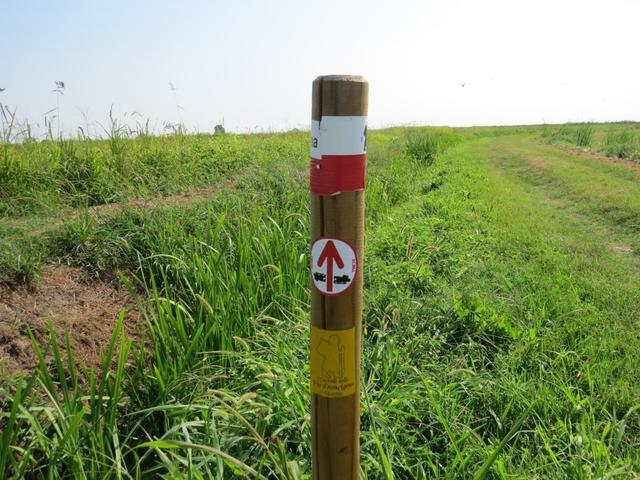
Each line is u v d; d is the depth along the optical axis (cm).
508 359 346
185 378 270
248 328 339
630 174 1299
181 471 234
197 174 758
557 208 977
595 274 544
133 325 356
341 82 128
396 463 243
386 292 427
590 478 226
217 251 379
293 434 254
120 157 695
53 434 235
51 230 412
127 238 425
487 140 3938
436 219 734
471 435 261
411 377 303
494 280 508
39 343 303
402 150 1673
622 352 367
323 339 146
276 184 679
